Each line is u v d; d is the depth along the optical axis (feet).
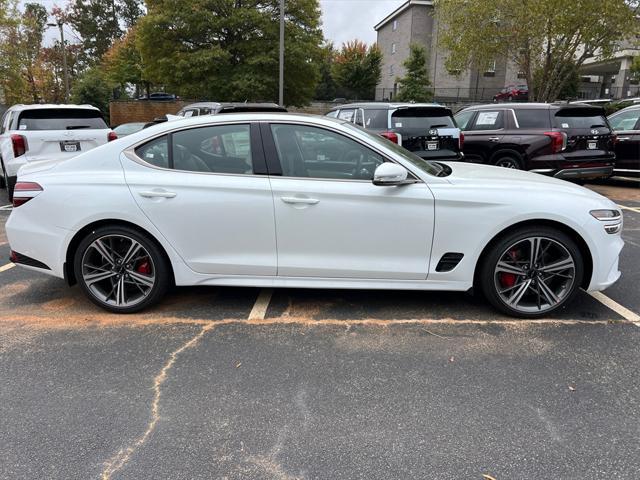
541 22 55.11
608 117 35.73
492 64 65.31
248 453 8.22
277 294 14.82
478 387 10.05
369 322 12.94
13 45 86.28
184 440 8.53
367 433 8.69
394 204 12.34
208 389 10.00
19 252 13.28
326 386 10.11
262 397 9.73
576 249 12.52
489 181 12.82
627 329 12.48
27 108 27.58
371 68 134.62
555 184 13.17
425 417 9.11
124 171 12.85
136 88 140.05
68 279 13.48
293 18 80.38
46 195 12.85
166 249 12.82
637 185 36.04
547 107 30.30
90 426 8.89
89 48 191.31
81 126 28.89
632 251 19.20
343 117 30.68
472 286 12.81
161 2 77.15
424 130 27.99
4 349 11.61
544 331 12.39
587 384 10.14
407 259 12.66
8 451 8.26
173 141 12.90
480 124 32.50
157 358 11.21
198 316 13.37
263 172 12.62
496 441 8.47
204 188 12.53
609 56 59.36
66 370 10.71
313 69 81.10
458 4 60.64
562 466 7.89
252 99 77.87
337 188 12.37
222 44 79.15
